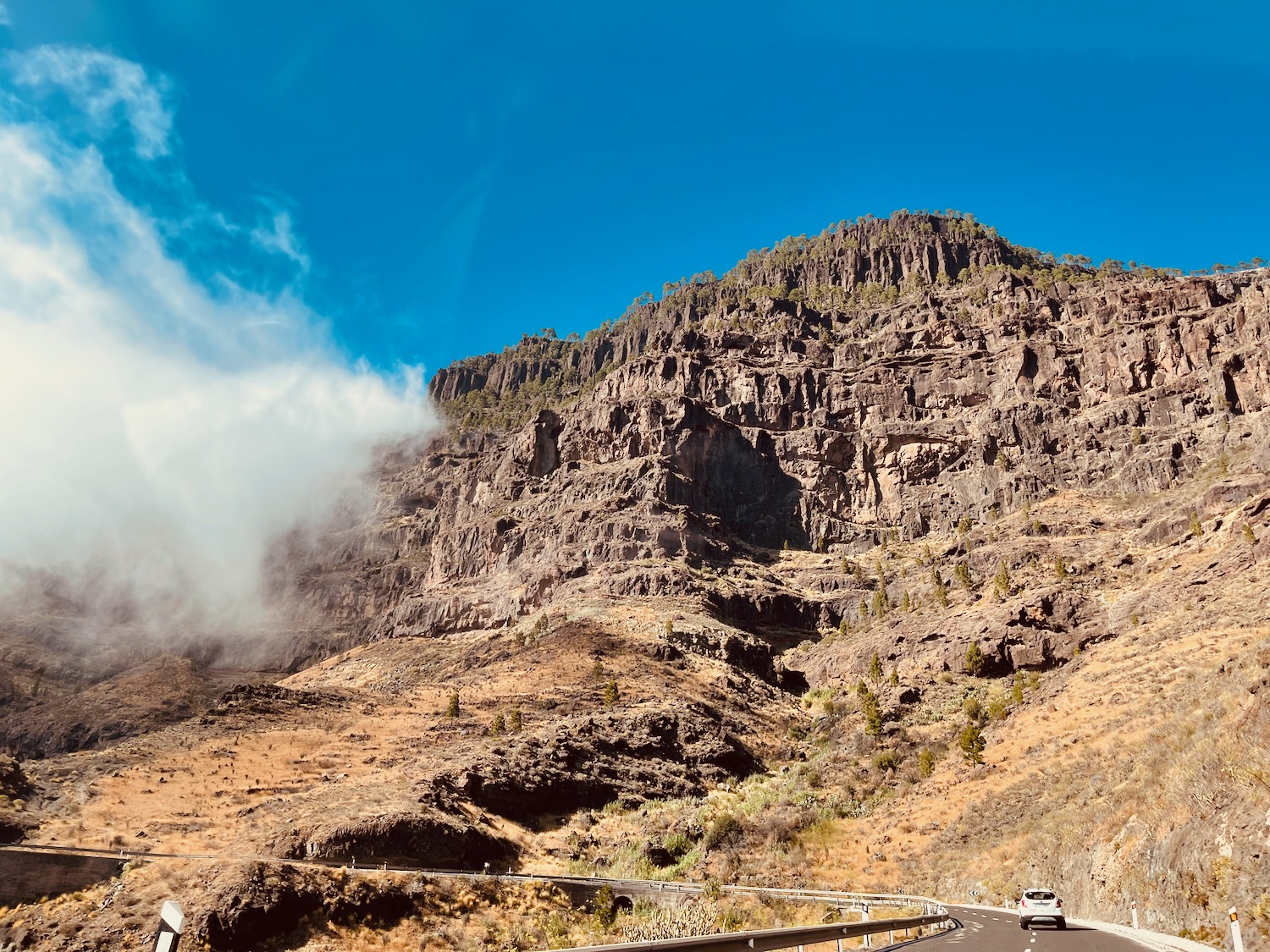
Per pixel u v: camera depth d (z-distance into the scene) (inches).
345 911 2158.0
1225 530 4867.1
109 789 3614.7
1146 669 3344.0
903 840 2753.4
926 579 6663.4
